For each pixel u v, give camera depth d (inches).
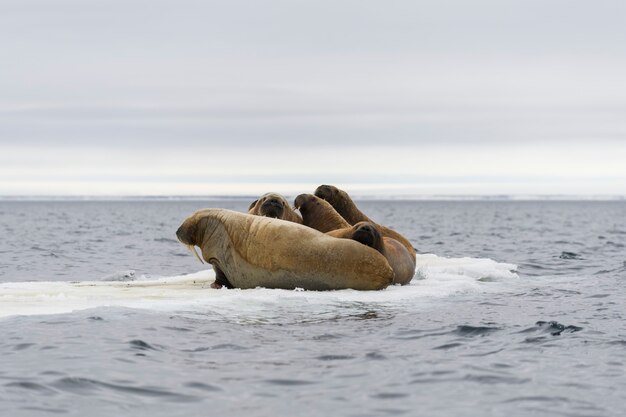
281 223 1342.3
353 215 1605.6
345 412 663.1
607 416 655.1
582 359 856.9
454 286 1418.6
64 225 5565.9
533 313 1167.6
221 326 1016.2
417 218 7780.5
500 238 3757.4
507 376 782.5
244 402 689.0
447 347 917.8
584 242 3334.2
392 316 1113.4
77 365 808.3
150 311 1099.9
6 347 885.8
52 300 1198.3
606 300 1318.9
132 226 5447.8
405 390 729.6
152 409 669.3
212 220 1390.3
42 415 652.7
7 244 3164.4
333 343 930.1
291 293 1262.3
